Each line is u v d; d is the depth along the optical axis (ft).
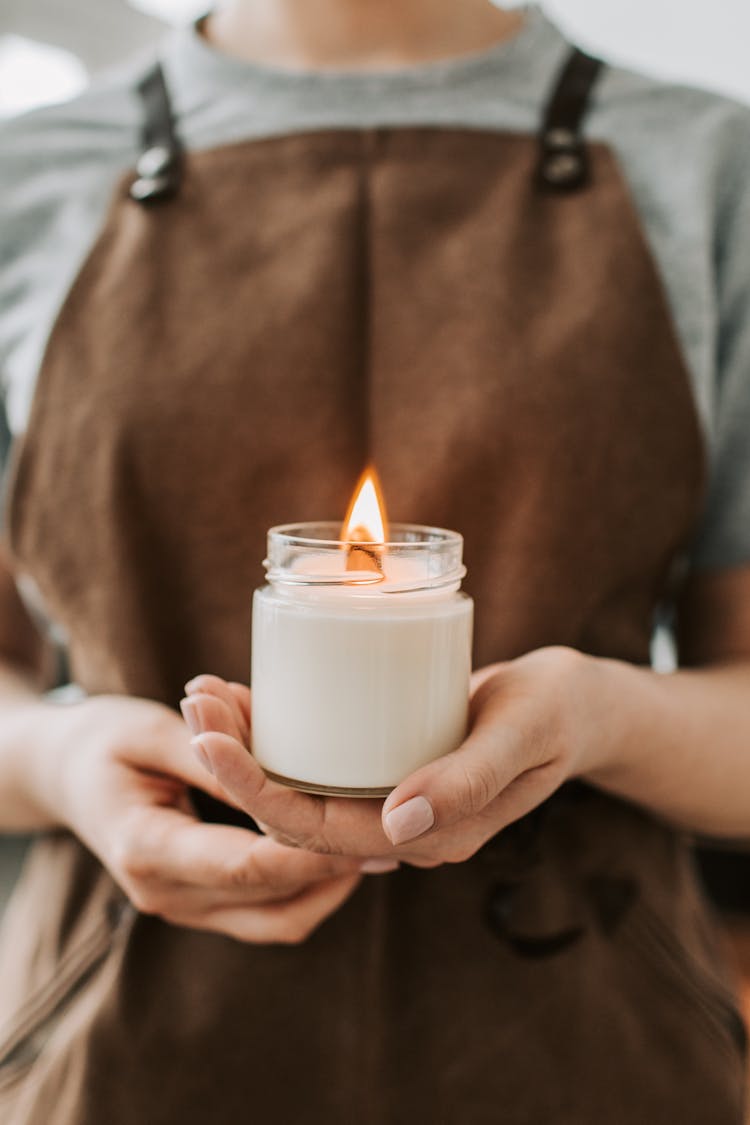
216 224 2.10
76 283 2.10
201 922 1.85
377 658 1.57
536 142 2.12
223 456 2.03
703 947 2.15
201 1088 1.98
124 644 2.03
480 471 1.99
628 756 1.81
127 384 2.03
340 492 2.02
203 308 2.06
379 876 2.00
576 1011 1.98
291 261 2.07
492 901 1.98
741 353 2.09
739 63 7.32
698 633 2.19
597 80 2.16
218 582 2.04
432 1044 1.98
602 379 1.99
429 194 2.08
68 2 5.99
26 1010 2.04
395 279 2.05
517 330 2.01
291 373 2.03
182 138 2.18
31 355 2.16
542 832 1.99
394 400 2.03
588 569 1.99
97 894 2.07
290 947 1.99
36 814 2.07
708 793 1.95
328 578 1.58
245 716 1.74
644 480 2.00
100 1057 1.97
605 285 2.01
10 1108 1.99
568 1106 1.97
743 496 2.10
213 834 1.73
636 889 2.03
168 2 6.67
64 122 2.23
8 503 2.09
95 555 2.04
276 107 2.16
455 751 1.53
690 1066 2.00
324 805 1.58
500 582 2.00
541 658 1.71
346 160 2.11
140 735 1.84
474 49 2.24
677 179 2.09
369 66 2.22
